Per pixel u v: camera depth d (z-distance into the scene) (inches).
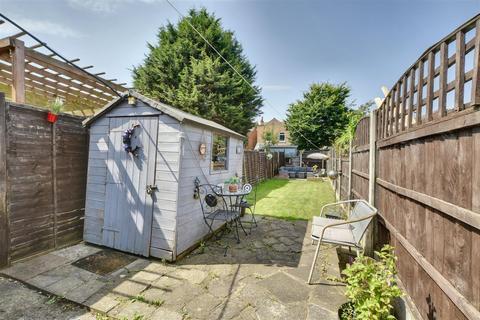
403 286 88.5
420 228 75.1
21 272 114.3
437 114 65.7
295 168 727.7
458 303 52.1
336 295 100.2
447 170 60.0
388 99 115.3
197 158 151.9
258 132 1164.5
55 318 86.2
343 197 277.3
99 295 98.3
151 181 135.4
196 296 99.2
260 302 95.4
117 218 144.6
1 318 85.0
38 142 131.5
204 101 492.1
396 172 100.1
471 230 50.0
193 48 506.6
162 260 129.6
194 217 150.0
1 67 180.7
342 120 777.6
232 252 146.0
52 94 269.7
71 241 151.1
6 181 117.0
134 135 140.3
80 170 156.3
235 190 177.6
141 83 541.6
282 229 193.0
